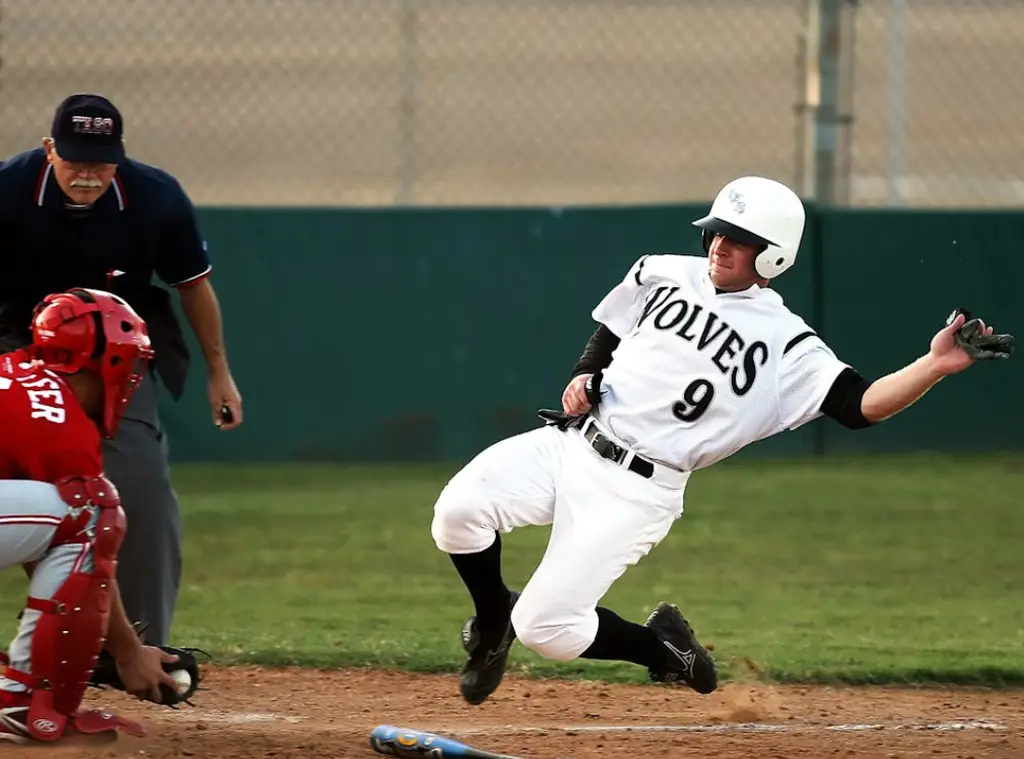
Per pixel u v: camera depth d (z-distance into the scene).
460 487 17.06
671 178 64.75
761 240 16.36
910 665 21.45
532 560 28.59
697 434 16.58
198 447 37.03
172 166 57.69
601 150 66.31
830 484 35.66
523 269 37.25
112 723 15.43
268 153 63.81
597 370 17.67
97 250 18.17
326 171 64.12
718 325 16.62
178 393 19.44
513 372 37.41
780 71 68.19
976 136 65.94
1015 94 62.09
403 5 41.44
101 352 15.06
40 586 14.72
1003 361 38.25
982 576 27.83
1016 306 37.53
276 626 23.92
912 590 26.81
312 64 59.59
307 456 37.28
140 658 16.12
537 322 37.34
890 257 37.12
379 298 37.12
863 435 38.72
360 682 20.73
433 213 37.06
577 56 63.00
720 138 65.88
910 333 37.31
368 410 37.31
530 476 17.06
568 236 37.16
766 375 16.41
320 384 37.22
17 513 14.38
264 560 28.70
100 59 53.81
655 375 16.69
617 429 16.77
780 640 23.20
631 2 53.25
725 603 25.73
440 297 37.25
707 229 16.55
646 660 17.52
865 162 65.31
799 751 16.17
